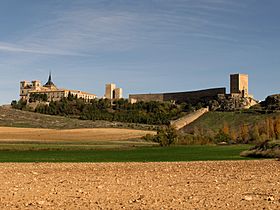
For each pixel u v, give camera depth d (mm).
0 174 29844
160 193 20062
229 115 171375
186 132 139375
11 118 145750
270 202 17328
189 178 27516
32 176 28531
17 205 16500
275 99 185500
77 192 20344
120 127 147625
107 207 16078
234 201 17562
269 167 37219
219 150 77062
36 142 90875
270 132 120125
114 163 43562
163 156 59969
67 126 143000
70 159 50875
